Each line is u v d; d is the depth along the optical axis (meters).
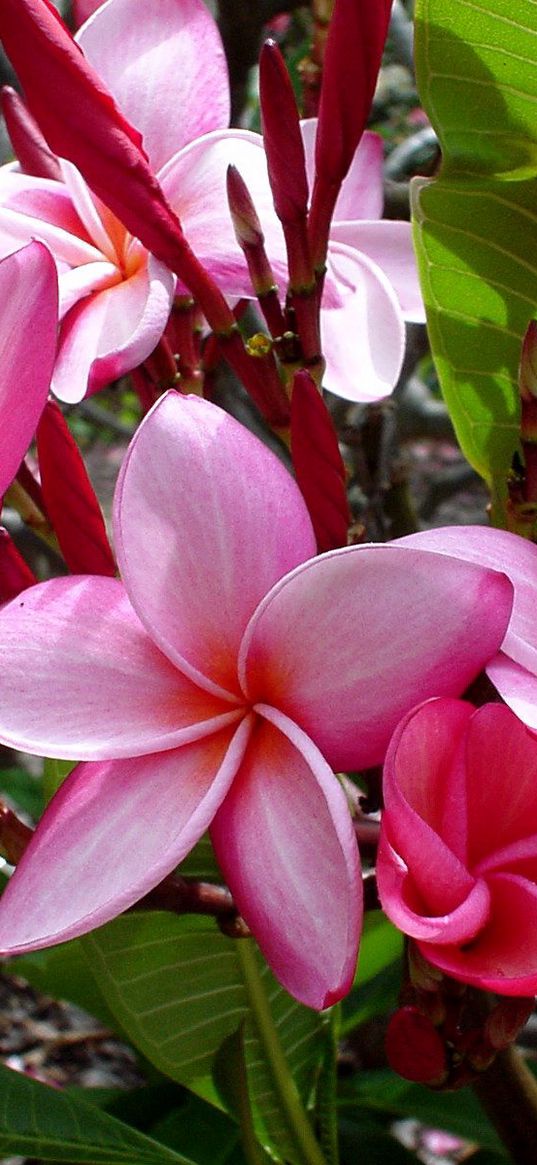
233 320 0.35
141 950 0.37
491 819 0.30
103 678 0.31
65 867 0.30
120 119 0.34
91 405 1.11
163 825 0.30
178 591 0.31
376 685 0.30
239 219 0.34
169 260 0.34
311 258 0.35
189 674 0.31
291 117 0.33
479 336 0.37
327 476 0.33
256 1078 0.39
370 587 0.29
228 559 0.31
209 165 0.36
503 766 0.30
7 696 0.30
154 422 0.31
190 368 0.37
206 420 0.31
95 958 0.37
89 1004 0.55
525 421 0.34
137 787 0.31
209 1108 0.49
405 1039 0.31
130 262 0.36
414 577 0.29
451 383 0.38
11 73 0.61
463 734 0.30
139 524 0.31
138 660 0.31
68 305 0.35
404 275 0.39
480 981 0.28
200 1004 0.38
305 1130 0.39
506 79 0.34
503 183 0.36
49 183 0.37
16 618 0.31
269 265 0.34
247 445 0.31
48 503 0.34
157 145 0.37
